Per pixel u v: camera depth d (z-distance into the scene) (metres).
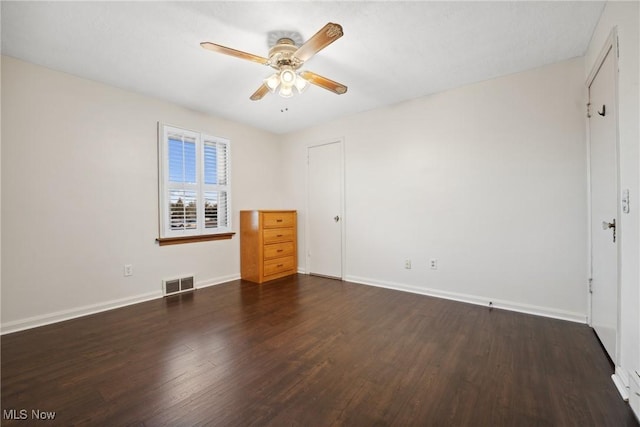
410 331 2.25
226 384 1.58
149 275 3.08
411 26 1.94
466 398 1.45
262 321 2.48
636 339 1.35
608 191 1.83
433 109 3.11
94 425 1.28
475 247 2.88
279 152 4.66
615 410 1.36
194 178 3.49
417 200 3.24
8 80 2.25
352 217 3.81
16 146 2.29
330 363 1.79
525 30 2.00
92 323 2.44
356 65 2.48
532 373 1.66
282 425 1.28
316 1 1.69
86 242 2.65
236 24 1.90
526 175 2.60
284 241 4.16
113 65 2.43
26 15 1.78
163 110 3.21
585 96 2.33
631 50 1.41
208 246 3.64
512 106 2.66
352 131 3.78
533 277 2.59
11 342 2.08
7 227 2.25
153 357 1.87
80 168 2.62
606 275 1.90
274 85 2.13
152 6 1.72
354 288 3.49
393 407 1.39
